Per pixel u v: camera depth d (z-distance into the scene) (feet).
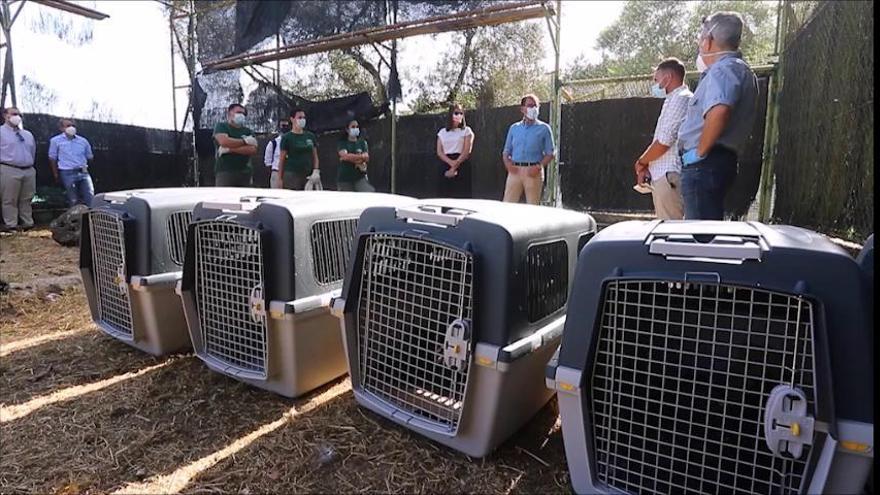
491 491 4.87
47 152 25.25
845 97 11.80
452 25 20.71
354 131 21.45
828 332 3.43
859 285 3.42
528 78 32.12
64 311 10.62
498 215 5.31
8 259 15.42
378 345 5.87
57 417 6.27
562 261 5.78
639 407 4.21
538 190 16.30
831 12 12.87
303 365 6.46
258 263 6.40
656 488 4.14
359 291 5.87
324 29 22.91
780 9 18.35
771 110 18.45
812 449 3.48
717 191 8.79
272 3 24.26
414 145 24.67
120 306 8.28
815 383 3.43
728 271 3.71
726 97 8.28
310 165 19.11
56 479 5.11
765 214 18.81
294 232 6.20
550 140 16.17
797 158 15.72
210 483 5.02
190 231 7.02
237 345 6.91
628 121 22.53
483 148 23.84
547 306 5.50
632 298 4.14
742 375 3.81
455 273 5.20
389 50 25.30
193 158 30.50
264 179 27.07
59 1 25.34
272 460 5.35
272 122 26.76
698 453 3.99
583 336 4.24
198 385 7.02
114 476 5.16
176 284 7.82
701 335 4.01
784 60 17.81
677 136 10.01
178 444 5.70
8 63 24.35
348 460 5.34
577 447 4.34
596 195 23.31
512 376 4.95
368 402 5.85
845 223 11.73
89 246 8.68
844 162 11.84
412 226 5.38
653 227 4.47
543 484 4.97
